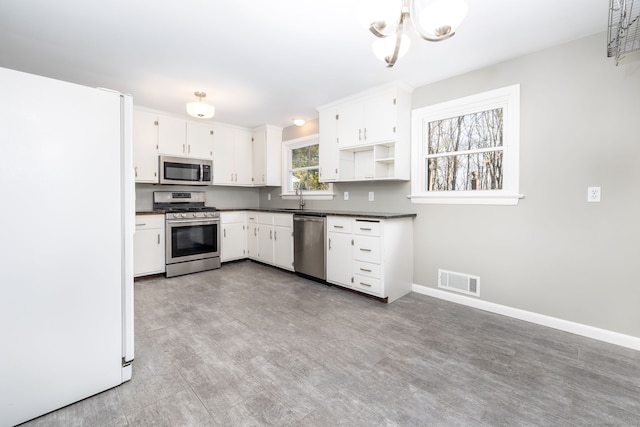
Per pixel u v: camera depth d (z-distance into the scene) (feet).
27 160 4.30
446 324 7.90
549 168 7.70
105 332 5.10
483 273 8.96
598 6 5.89
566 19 6.37
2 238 4.15
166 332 7.38
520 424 4.38
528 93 7.98
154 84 10.01
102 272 5.05
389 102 10.00
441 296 9.90
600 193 7.00
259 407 4.73
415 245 10.62
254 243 15.28
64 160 4.61
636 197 6.57
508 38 7.15
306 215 12.05
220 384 5.32
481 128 9.20
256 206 18.25
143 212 12.09
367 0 4.11
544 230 7.82
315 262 11.75
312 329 7.58
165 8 5.97
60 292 4.64
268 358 6.20
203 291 10.68
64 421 4.42
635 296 6.63
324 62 8.40
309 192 14.73
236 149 16.03
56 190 4.56
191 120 14.26
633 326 6.66
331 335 7.25
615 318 6.87
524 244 8.17
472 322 8.03
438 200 9.89
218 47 7.55
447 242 9.75
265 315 8.48
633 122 6.57
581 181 7.25
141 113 12.75
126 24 6.53
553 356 6.29
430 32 4.57
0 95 4.08
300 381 5.42
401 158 10.18
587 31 6.87
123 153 5.28
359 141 10.93
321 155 12.44
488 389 5.19
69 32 6.86
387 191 11.41
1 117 4.09
